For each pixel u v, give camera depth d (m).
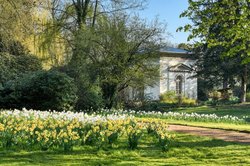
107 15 30.88
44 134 10.91
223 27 14.94
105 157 10.30
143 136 13.55
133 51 27.94
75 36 29.62
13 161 9.52
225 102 45.19
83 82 26.72
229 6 14.30
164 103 41.03
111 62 27.34
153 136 13.62
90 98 26.70
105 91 29.08
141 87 29.52
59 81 24.48
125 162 9.71
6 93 25.16
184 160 10.10
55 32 33.25
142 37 28.23
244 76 44.03
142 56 28.23
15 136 11.45
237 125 19.78
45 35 33.25
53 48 33.47
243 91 44.47
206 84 51.41
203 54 46.53
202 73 46.78
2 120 14.70
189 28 14.47
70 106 24.91
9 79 28.23
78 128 12.70
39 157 10.06
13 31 26.44
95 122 13.32
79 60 27.83
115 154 10.71
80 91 26.44
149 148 11.72
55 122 14.33
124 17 29.05
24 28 27.11
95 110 26.75
